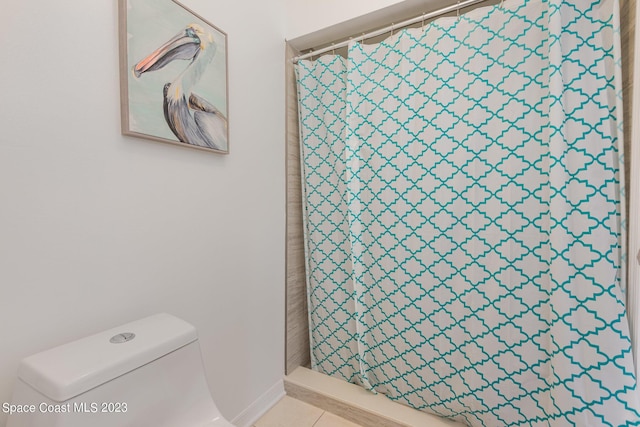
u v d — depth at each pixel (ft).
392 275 4.62
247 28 4.31
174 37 3.16
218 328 3.92
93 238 2.61
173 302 3.34
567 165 3.26
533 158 3.59
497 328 3.83
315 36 5.11
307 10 5.04
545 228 3.53
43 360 2.09
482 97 3.86
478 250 3.93
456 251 4.09
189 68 3.34
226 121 3.87
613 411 2.98
